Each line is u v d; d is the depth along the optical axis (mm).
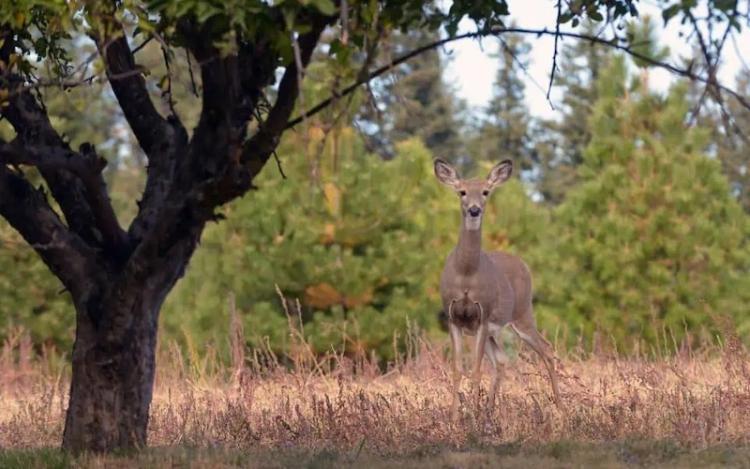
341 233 22703
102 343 10992
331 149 22344
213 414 13734
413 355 22672
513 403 13805
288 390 16484
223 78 9328
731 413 12656
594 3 9109
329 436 12398
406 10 9375
